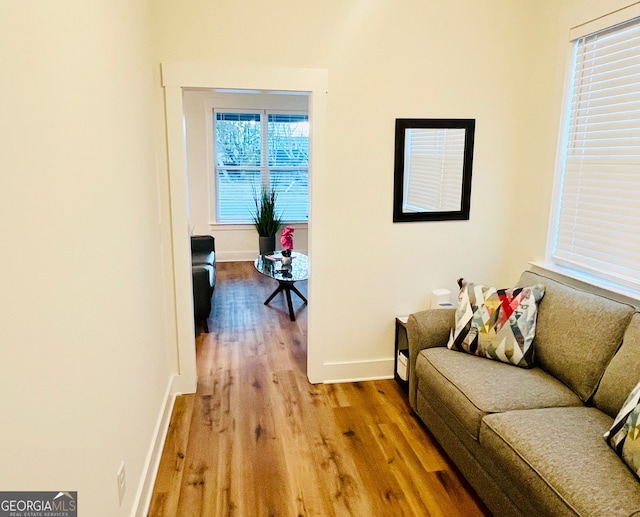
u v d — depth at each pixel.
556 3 2.82
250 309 4.88
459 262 3.29
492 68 3.04
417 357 2.69
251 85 2.78
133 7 2.16
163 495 2.15
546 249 3.00
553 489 1.56
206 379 3.30
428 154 3.07
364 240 3.11
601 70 2.57
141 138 2.30
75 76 1.36
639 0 2.25
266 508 2.07
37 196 1.09
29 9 1.06
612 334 2.12
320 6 2.78
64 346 1.23
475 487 2.09
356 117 2.93
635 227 2.40
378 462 2.40
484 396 2.11
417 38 2.92
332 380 3.28
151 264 2.47
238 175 6.96
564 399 2.14
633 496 1.46
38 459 1.07
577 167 2.78
